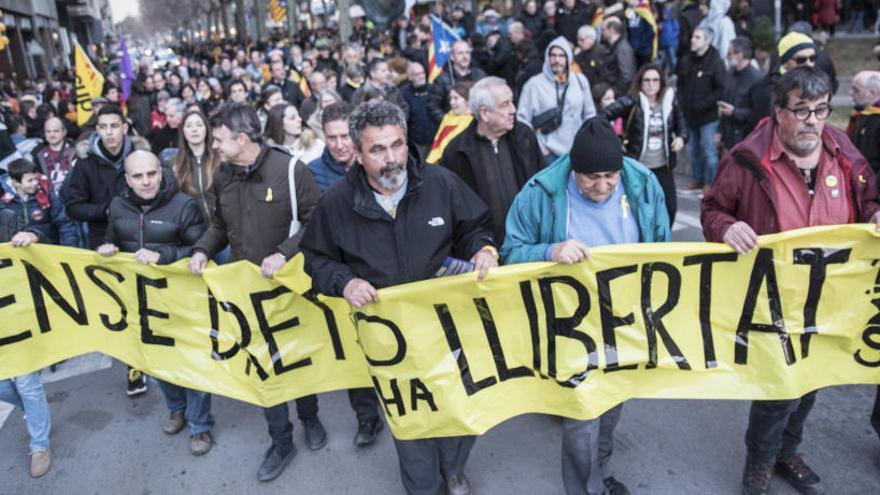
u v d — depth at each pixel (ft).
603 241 9.12
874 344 9.25
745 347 9.25
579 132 8.39
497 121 11.08
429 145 24.53
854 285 9.02
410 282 8.69
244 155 10.28
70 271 11.49
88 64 28.53
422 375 9.09
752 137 9.06
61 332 11.76
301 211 10.57
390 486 11.10
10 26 80.79
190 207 12.02
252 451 12.35
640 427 12.05
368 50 54.60
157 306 11.30
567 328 9.12
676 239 20.99
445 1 68.74
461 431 9.24
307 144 15.88
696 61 24.93
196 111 14.16
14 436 13.52
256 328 10.84
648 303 9.13
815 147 8.66
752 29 36.29
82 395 14.87
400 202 8.56
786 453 10.12
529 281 8.93
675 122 18.51
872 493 9.96
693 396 9.32
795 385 9.11
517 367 9.31
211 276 10.72
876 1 49.19
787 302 9.07
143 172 11.42
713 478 10.61
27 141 20.61
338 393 14.15
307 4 121.80
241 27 138.72
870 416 11.48
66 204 14.17
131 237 11.75
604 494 9.69
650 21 31.73
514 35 33.71
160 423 13.53
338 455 11.96
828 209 8.81
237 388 11.20
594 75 26.32
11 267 11.39
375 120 7.92
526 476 11.03
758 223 9.05
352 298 8.39
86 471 12.14
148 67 53.88
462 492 10.52
